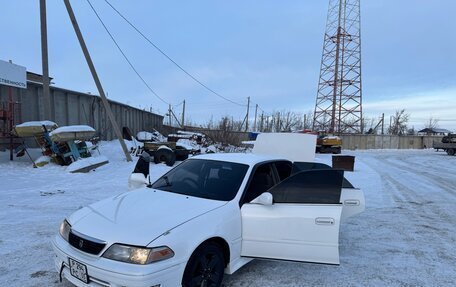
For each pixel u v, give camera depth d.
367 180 13.52
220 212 3.58
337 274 4.25
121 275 2.78
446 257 4.98
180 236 3.07
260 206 3.82
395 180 13.75
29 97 16.78
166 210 3.48
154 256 2.85
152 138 27.97
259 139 7.24
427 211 8.05
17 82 13.64
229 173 4.31
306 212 3.73
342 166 17.02
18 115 15.78
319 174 3.84
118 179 11.06
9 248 4.71
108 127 24.00
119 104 26.05
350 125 55.44
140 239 2.94
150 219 3.26
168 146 17.86
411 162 24.72
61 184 9.88
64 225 3.51
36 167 12.57
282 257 3.75
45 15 14.55
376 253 5.09
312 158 6.79
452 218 7.39
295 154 6.86
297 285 3.89
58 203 7.50
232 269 3.67
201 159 4.81
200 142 27.44
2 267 4.10
